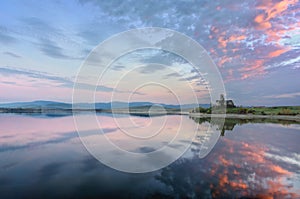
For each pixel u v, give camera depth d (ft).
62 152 24.89
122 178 16.42
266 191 13.88
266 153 24.36
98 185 15.03
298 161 21.02
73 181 15.76
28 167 19.17
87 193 13.76
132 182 15.62
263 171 17.92
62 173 17.52
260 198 12.88
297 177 16.49
